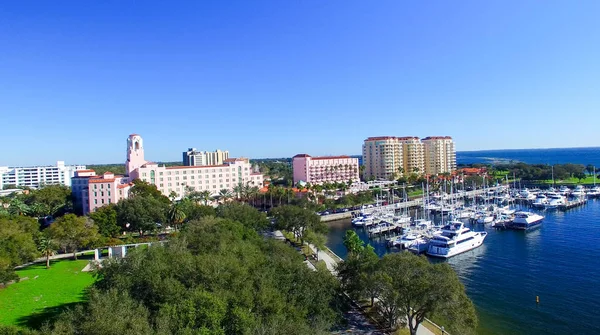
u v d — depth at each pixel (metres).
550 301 69.12
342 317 53.06
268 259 58.34
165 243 74.94
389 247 114.94
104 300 37.94
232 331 37.44
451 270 51.75
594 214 156.25
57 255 100.44
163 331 33.59
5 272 70.25
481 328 59.38
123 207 122.88
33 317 57.47
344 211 177.75
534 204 178.00
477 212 157.62
